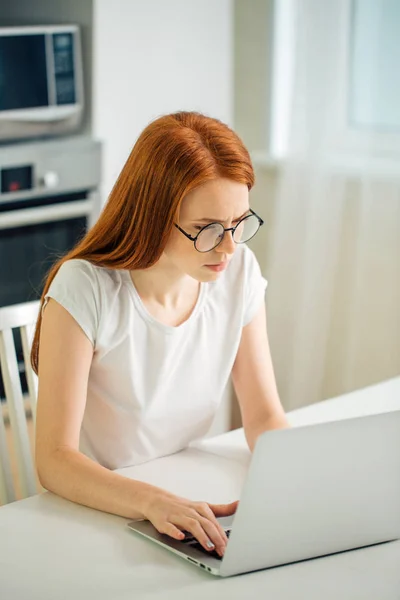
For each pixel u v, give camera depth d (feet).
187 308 5.19
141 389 5.08
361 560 3.91
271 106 11.34
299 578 3.74
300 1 10.17
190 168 4.38
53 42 9.73
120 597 3.59
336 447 3.68
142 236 4.63
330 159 10.29
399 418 3.78
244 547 3.69
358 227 10.35
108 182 10.34
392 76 9.79
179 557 3.91
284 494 3.65
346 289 10.62
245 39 11.37
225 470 4.99
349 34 9.93
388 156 9.95
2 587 3.65
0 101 9.56
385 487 3.91
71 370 4.74
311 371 10.75
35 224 9.91
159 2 10.09
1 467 5.35
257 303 5.51
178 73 10.44
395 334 10.30
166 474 4.93
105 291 4.89
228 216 4.44
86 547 4.00
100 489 4.36
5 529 4.17
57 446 4.58
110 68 9.96
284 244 10.77
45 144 9.85
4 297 9.91
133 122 10.29
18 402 5.47
